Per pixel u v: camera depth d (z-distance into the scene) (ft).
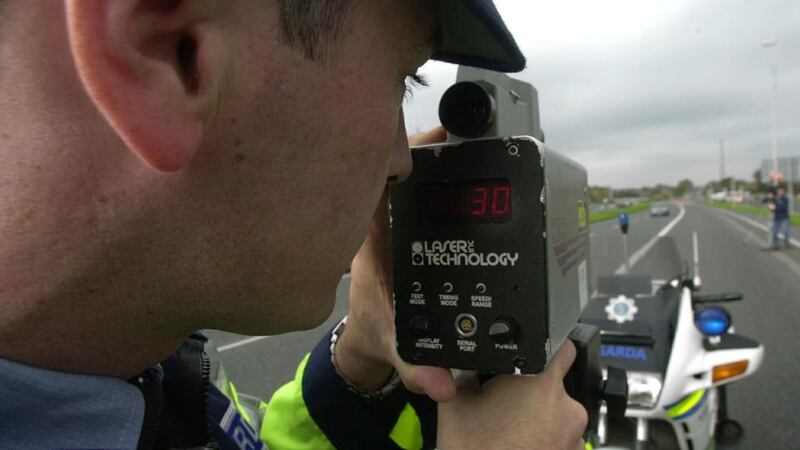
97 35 1.20
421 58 1.95
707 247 52.06
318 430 3.65
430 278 2.33
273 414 3.96
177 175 1.47
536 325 2.18
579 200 3.06
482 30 2.06
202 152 1.48
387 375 3.52
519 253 2.19
